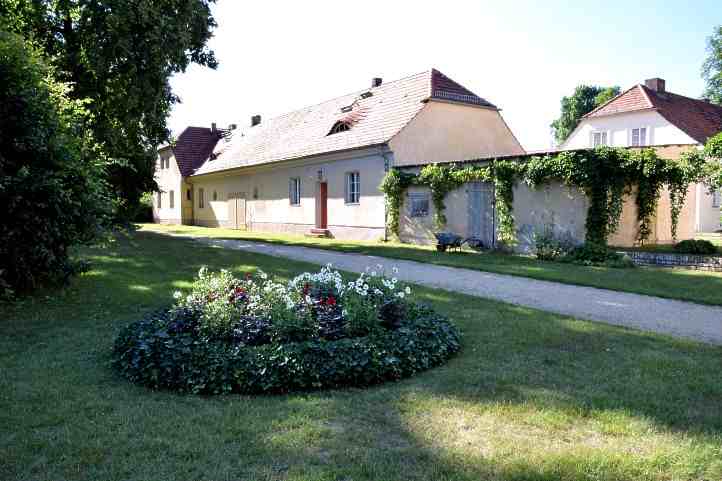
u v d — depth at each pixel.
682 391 4.47
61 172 8.52
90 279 10.53
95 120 17.75
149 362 4.76
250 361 4.62
